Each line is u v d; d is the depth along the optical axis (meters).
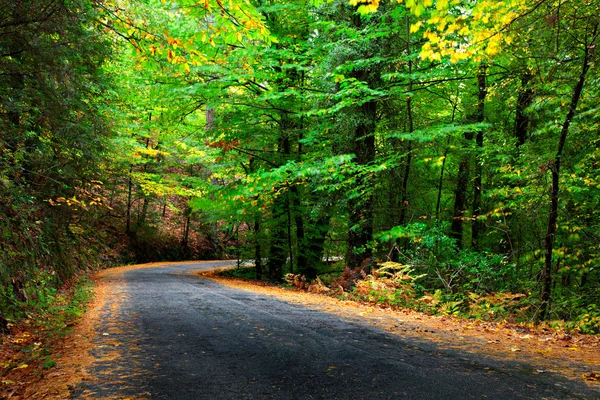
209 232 41.44
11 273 8.15
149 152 24.47
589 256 11.16
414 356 5.13
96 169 11.16
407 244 16.05
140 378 4.21
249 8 4.86
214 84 15.08
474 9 6.39
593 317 8.95
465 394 3.72
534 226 12.38
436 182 16.83
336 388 3.89
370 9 5.13
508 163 12.01
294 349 5.43
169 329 6.81
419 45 13.08
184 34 9.67
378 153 14.83
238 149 17.58
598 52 8.69
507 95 13.17
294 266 19.06
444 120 14.70
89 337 6.25
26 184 8.88
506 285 11.92
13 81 7.56
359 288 11.88
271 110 16.52
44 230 12.27
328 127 14.64
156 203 37.81
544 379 4.21
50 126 8.72
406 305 10.63
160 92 15.62
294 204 18.50
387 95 13.17
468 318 9.64
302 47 15.08
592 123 9.48
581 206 10.37
